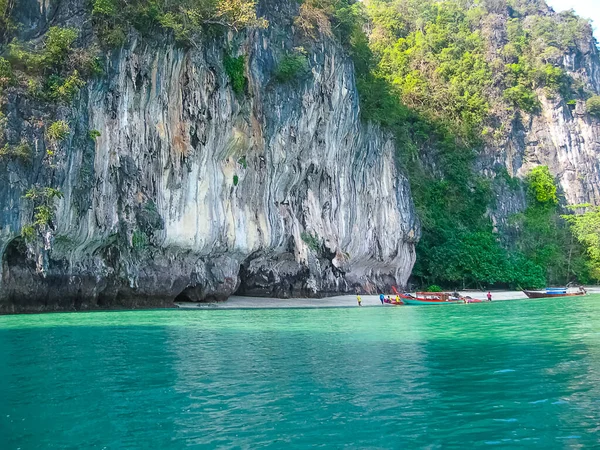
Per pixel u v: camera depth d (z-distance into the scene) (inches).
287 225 1620.3
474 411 369.7
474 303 1667.1
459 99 3171.8
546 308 1397.6
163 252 1293.1
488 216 2883.9
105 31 1168.2
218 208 1396.4
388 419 354.3
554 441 310.2
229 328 868.6
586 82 4163.4
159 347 650.8
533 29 4168.3
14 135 1013.8
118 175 1193.4
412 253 2185.0
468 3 4252.0
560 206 3420.3
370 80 2014.0
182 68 1314.0
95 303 1194.6
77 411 375.2
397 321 1010.1
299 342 700.7
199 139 1344.7
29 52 1098.1
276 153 1546.5
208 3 1317.7
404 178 2172.7
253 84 1460.4
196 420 355.6
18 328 831.7
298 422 350.0
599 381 452.4
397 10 3745.1
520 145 3452.3
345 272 1838.1
